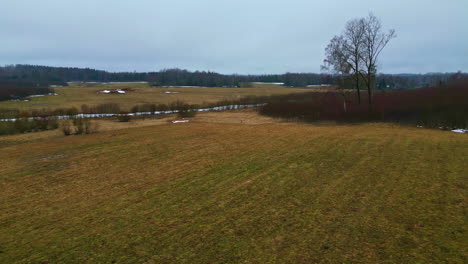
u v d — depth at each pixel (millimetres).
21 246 6844
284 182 11102
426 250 6047
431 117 29453
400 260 5719
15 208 9375
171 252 6332
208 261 5918
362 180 10992
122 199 9906
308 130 26141
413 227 7090
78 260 6145
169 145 19594
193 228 7480
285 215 8086
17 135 27609
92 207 9273
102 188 11180
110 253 6391
